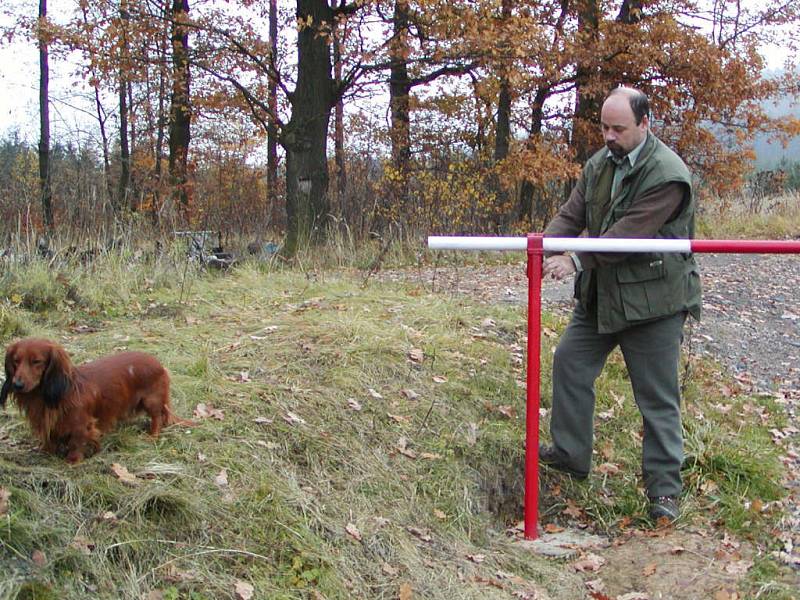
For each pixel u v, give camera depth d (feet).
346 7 44.19
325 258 34.35
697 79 52.54
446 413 16.44
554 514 15.19
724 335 24.25
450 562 12.54
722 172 55.88
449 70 48.29
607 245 12.81
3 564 9.55
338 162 54.49
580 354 14.85
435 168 50.62
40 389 11.53
